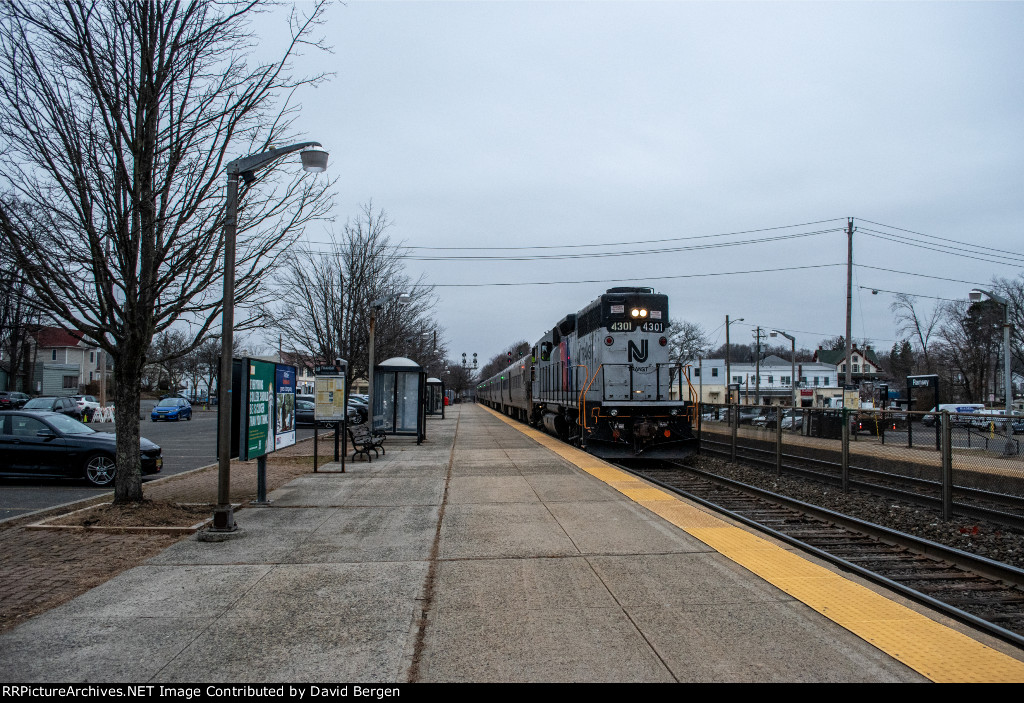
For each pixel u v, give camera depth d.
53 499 10.91
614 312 16.97
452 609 5.04
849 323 31.16
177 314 9.12
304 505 9.40
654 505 9.32
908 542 8.26
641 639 4.44
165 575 5.96
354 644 4.38
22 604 5.18
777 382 83.81
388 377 20.77
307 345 21.98
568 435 22.23
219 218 8.78
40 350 63.62
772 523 9.85
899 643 4.37
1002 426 15.16
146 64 8.20
